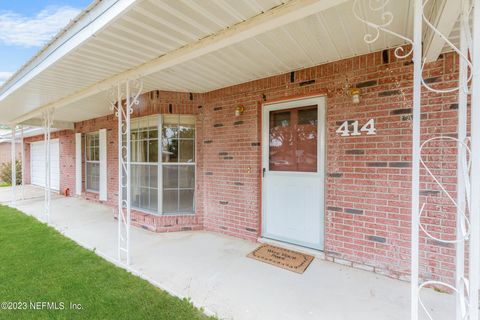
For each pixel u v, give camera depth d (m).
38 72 3.16
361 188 2.95
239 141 4.01
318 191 3.37
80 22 2.33
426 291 2.47
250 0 1.75
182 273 2.85
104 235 4.19
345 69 3.03
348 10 2.01
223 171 4.23
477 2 1.24
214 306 2.24
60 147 8.98
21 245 3.70
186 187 4.61
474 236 1.25
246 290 2.50
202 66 3.23
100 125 6.86
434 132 2.54
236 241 3.87
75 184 8.08
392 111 2.76
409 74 2.67
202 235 4.18
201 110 4.52
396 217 2.74
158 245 3.72
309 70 3.30
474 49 1.24
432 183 2.56
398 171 2.73
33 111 5.59
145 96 4.70
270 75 3.60
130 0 1.81
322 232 3.34
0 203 7.21
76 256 3.29
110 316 2.10
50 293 2.43
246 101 3.91
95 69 3.04
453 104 2.46
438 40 2.06
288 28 2.29
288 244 3.60
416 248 1.42
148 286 2.57
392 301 2.32
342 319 2.07
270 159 3.81
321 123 3.31
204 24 2.06
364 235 2.93
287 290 2.50
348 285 2.60
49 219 5.04
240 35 2.13
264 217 3.87
